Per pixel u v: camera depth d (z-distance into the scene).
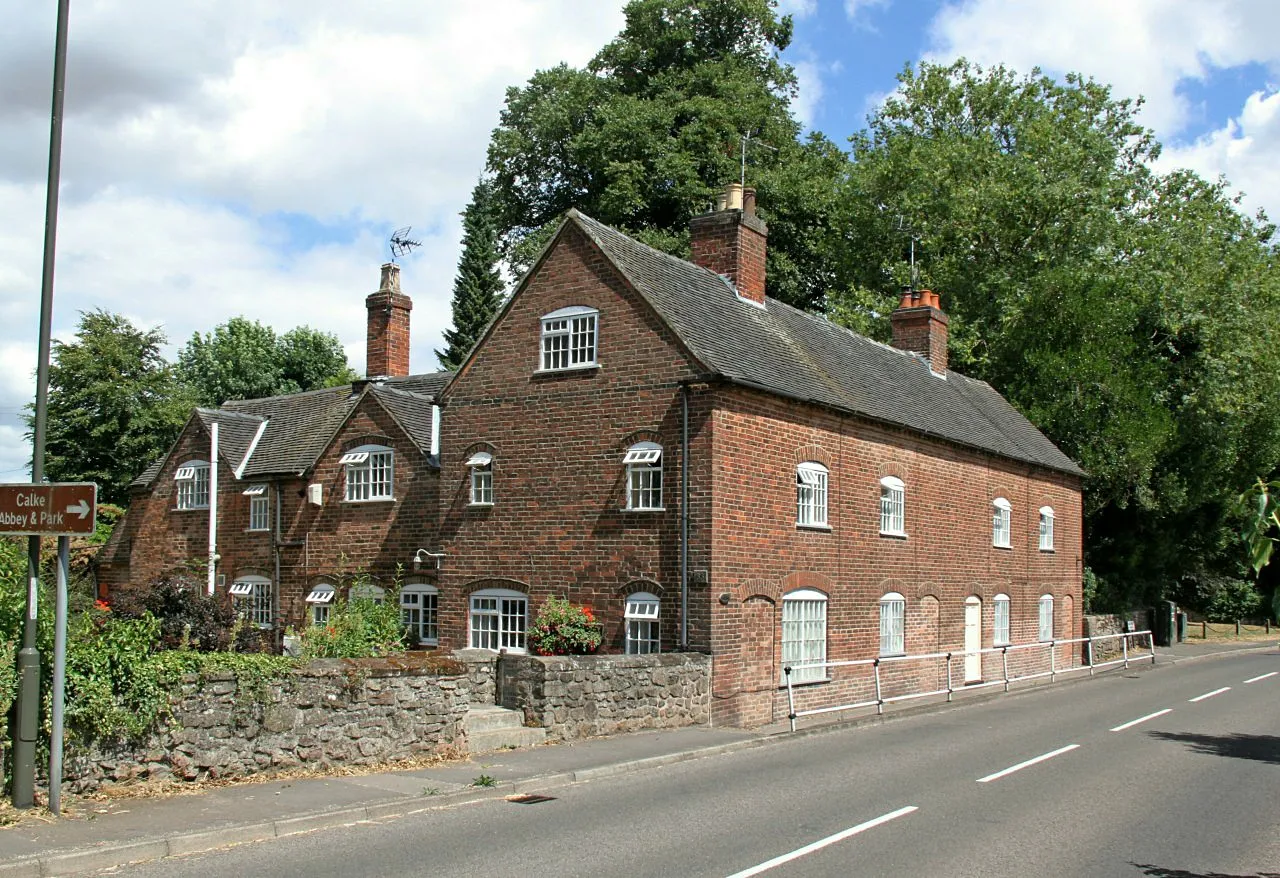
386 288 32.22
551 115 44.91
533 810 11.84
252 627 21.19
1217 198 48.12
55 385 43.97
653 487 20.67
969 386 35.94
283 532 28.62
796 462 22.14
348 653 18.23
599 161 43.06
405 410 27.28
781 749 17.02
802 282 47.50
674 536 20.16
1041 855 10.01
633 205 42.03
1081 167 44.72
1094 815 11.82
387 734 13.82
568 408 21.77
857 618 23.88
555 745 16.08
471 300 57.38
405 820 11.23
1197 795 13.05
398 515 26.28
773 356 23.02
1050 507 35.31
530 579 21.86
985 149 44.94
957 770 14.81
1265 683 28.41
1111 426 39.00
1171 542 47.88
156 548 32.16
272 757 12.63
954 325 42.50
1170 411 42.06
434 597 25.17
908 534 26.16
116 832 9.82
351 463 27.19
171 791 11.59
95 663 11.02
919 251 45.59
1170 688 27.22
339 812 11.01
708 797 12.70
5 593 11.24
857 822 11.32
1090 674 31.77
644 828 10.94
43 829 9.84
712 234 25.42
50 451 43.59
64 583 10.43
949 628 27.94
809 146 49.84
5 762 10.45
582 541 21.28
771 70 47.78
